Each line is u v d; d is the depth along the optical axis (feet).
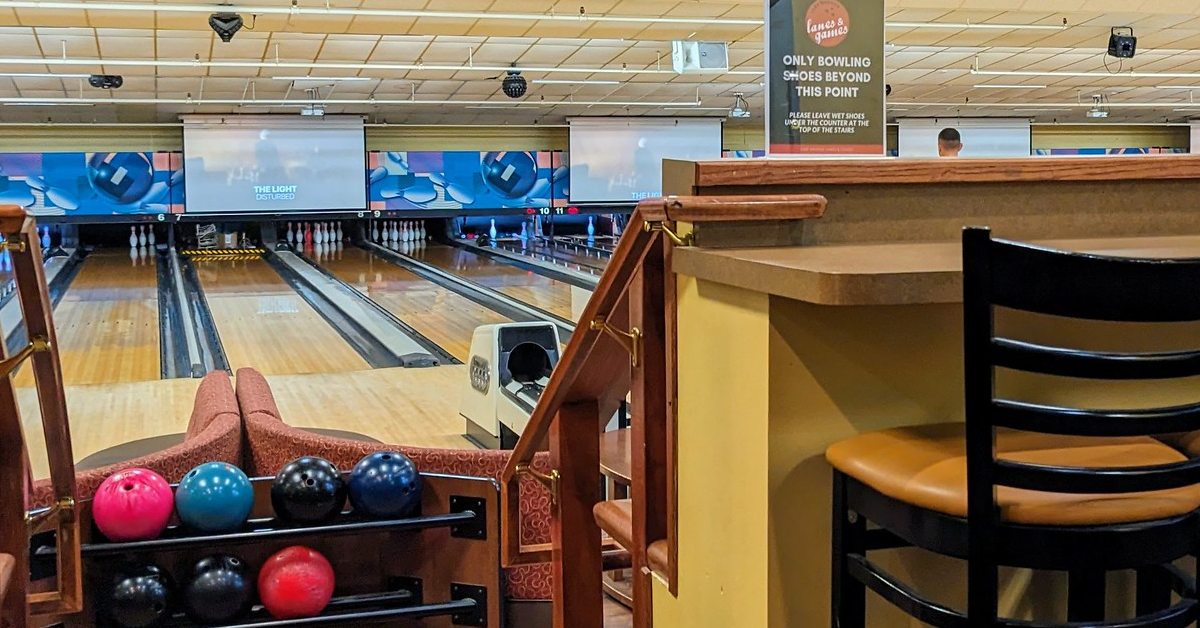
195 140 44.93
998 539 2.83
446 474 8.16
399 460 7.99
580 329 4.49
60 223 44.80
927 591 3.74
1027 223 4.58
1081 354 2.67
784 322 3.38
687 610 4.17
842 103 4.99
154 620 7.32
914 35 29.04
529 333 16.02
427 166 49.03
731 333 3.64
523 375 16.16
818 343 3.43
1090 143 59.36
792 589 3.51
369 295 34.94
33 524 4.41
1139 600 3.88
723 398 3.74
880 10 4.98
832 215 4.24
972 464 2.82
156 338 26.81
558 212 50.62
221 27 22.63
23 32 25.75
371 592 8.17
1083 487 2.73
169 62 30.66
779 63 4.93
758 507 3.51
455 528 8.02
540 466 8.30
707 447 3.90
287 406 18.85
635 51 31.63
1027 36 29.50
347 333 27.43
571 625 5.36
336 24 25.36
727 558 3.78
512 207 50.26
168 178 45.78
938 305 3.53
